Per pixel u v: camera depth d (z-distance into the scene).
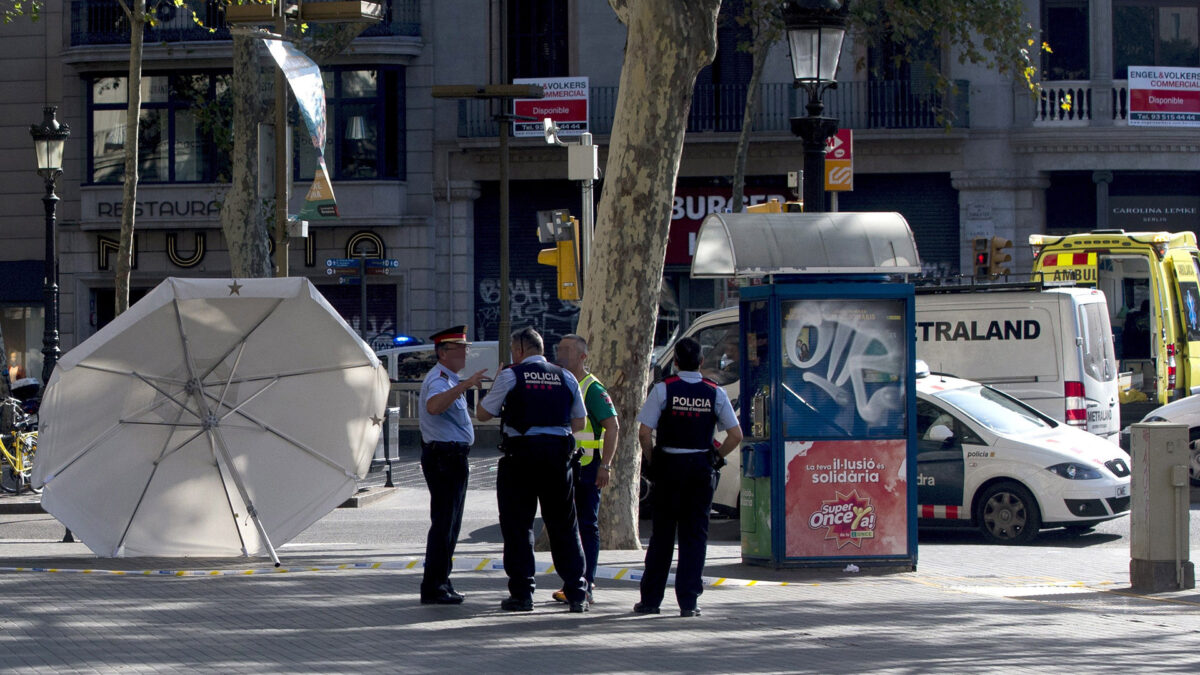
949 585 20.70
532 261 69.31
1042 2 65.38
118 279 38.12
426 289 69.06
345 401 24.91
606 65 67.69
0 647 15.52
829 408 21.89
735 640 16.25
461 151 68.38
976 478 27.61
